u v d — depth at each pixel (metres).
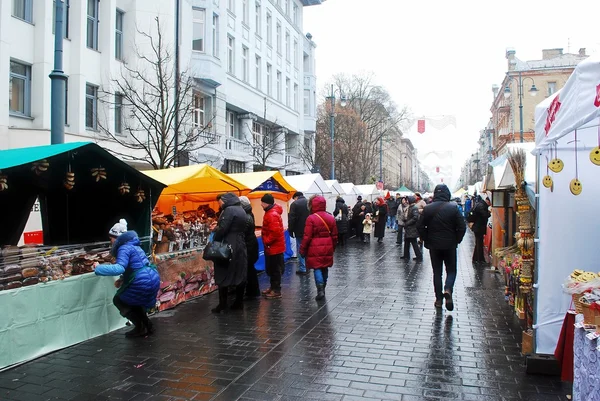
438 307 7.65
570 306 4.70
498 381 4.62
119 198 7.65
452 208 7.45
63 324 5.73
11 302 5.08
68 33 16.55
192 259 8.50
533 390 4.40
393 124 54.38
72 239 7.68
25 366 5.08
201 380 4.67
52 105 8.55
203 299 8.55
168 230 7.97
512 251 8.35
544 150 4.82
